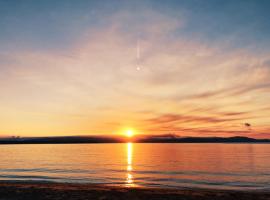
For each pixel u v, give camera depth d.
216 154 107.94
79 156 98.94
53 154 115.06
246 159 77.19
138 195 20.20
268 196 20.38
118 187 25.22
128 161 72.25
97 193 20.64
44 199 18.50
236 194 21.19
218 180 35.19
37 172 43.56
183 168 51.72
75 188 23.64
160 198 19.39
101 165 58.72
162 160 75.38
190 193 21.56
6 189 22.09
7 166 54.62
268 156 91.88
